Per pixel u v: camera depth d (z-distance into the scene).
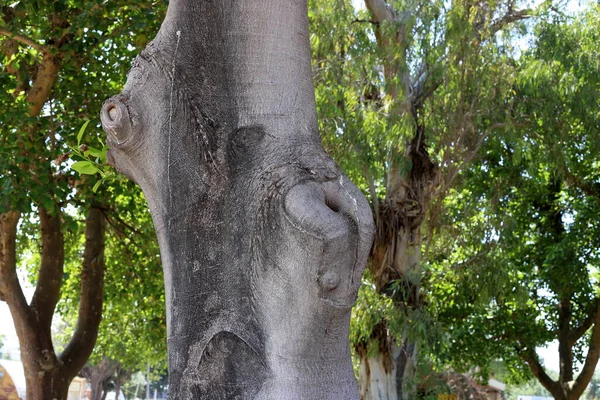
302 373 2.67
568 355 21.44
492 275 14.49
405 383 14.10
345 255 2.64
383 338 14.13
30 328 12.51
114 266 15.48
